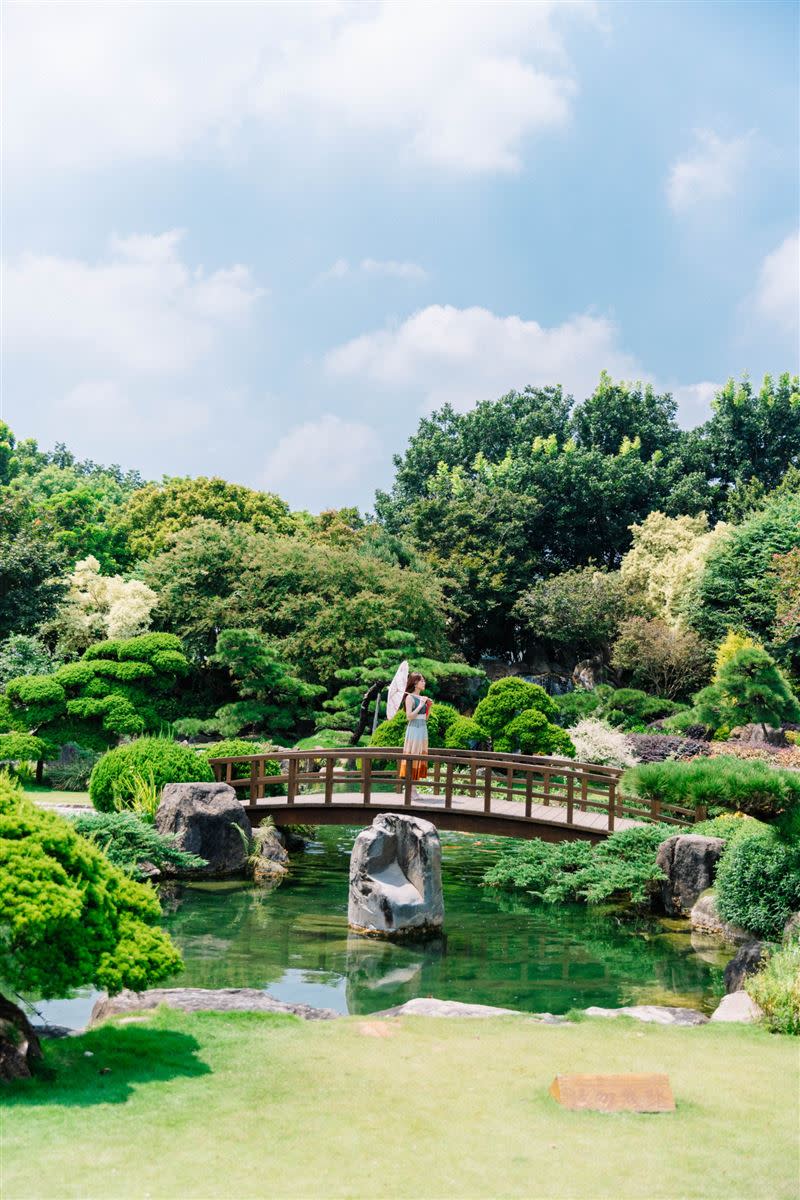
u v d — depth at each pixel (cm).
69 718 2214
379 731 2509
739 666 2178
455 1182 427
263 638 2833
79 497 4403
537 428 5222
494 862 1808
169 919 1242
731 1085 584
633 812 1602
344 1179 425
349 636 3023
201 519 3506
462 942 1193
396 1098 534
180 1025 668
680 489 4672
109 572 4331
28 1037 553
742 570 3434
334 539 4100
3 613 2953
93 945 538
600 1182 434
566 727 3209
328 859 1755
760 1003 756
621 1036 691
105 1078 545
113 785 1620
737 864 1195
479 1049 640
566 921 1321
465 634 4444
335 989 968
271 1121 490
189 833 1521
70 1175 413
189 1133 469
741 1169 454
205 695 3234
